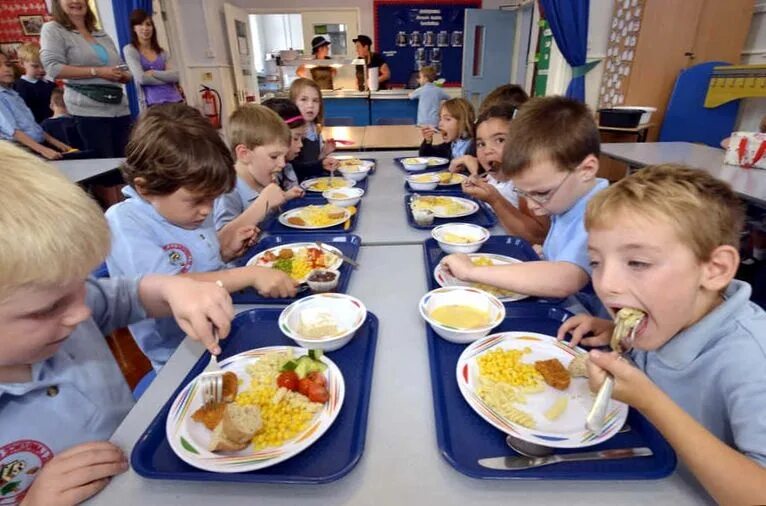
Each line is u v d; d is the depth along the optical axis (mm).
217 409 670
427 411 681
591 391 643
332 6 7203
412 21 7301
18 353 550
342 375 763
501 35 6770
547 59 5676
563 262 1019
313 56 6754
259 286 1009
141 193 1102
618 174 3834
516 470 561
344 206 1725
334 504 532
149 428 636
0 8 5082
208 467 561
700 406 679
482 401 688
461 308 949
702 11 3756
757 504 469
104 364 816
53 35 2891
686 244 606
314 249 1277
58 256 511
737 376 602
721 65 3664
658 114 4105
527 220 1634
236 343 889
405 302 1021
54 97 4238
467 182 1656
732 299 654
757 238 2102
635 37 3896
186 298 794
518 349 826
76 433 722
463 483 557
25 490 657
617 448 600
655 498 528
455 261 1073
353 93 6195
